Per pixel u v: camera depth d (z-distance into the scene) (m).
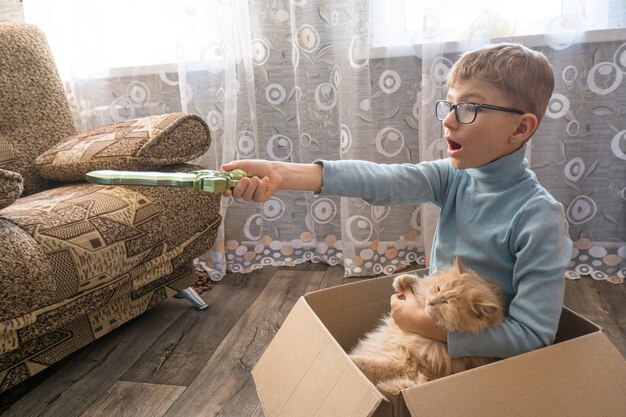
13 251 0.99
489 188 0.88
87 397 1.16
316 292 0.92
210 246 1.54
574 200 1.70
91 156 1.38
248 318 1.53
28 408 1.13
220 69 1.79
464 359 0.77
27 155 1.51
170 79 1.88
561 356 0.66
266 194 0.83
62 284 1.05
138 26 1.85
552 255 0.77
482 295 0.74
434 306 0.75
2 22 1.64
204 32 1.78
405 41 1.71
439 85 1.63
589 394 0.64
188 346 1.37
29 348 1.10
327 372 0.68
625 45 1.56
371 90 1.75
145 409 1.11
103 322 1.27
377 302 1.00
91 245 1.11
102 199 1.21
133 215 1.23
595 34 1.56
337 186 0.91
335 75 1.76
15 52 1.57
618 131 1.62
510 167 0.85
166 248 1.32
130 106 1.91
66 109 1.67
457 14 1.62
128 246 1.19
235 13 1.75
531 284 0.76
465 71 0.83
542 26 1.59
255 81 1.84
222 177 0.75
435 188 0.98
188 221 1.40
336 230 1.91
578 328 0.79
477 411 0.59
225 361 1.29
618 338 1.31
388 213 1.83
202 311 1.58
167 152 1.38
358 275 1.81
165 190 1.35
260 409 1.10
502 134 0.82
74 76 1.87
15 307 0.97
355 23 1.64
